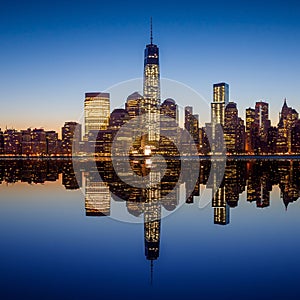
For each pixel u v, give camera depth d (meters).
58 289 16.19
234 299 15.15
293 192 49.22
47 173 96.88
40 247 22.45
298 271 18.06
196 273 17.97
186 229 27.12
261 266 18.83
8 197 45.59
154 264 19.31
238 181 68.06
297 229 26.70
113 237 24.89
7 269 18.66
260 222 29.31
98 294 15.73
